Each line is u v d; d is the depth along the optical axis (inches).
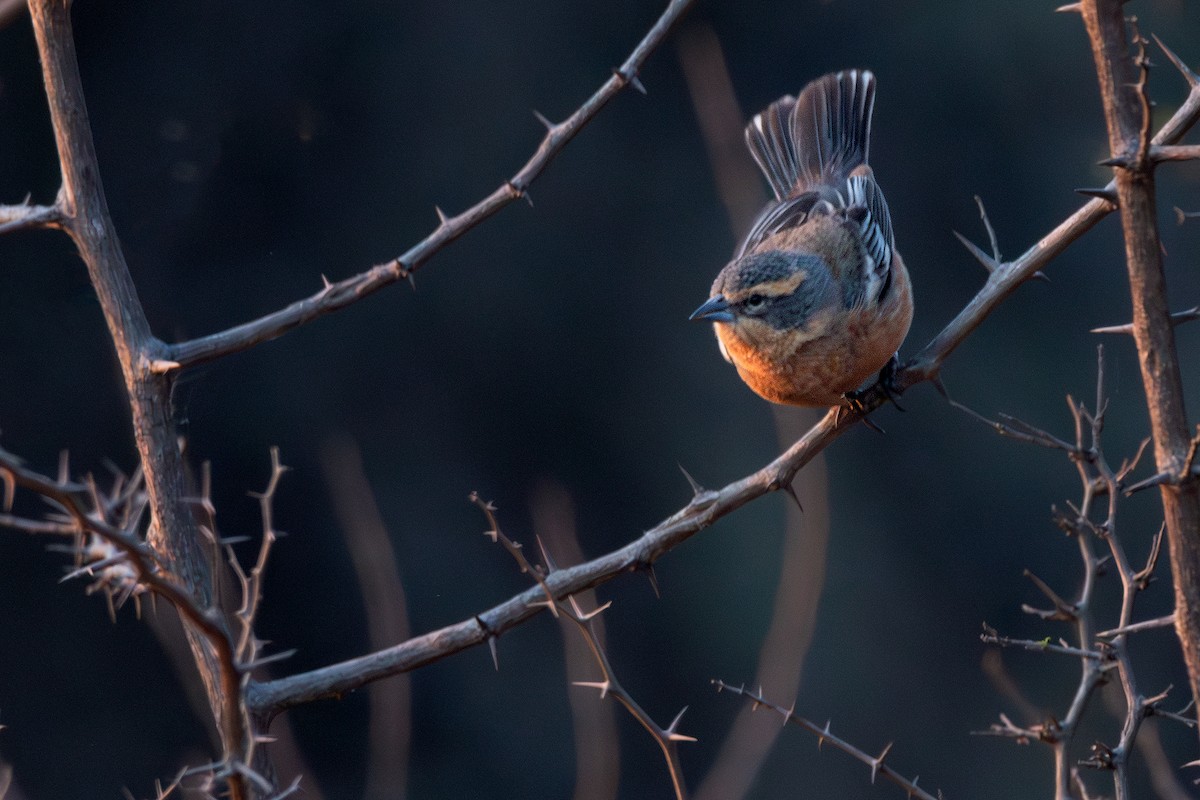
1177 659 603.2
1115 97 156.3
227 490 590.2
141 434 183.6
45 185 530.9
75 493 132.3
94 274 185.8
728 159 438.9
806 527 322.0
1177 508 155.7
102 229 186.2
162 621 213.0
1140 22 597.6
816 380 266.2
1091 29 157.9
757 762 312.7
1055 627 637.9
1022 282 230.5
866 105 334.3
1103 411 190.2
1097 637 178.2
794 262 266.4
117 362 544.4
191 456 582.6
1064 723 181.3
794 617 315.9
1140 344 156.7
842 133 334.0
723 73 450.9
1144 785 491.5
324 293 191.3
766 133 343.6
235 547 587.2
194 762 417.1
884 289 261.6
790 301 263.4
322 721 578.6
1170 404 155.2
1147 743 218.8
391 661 191.6
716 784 309.0
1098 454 189.5
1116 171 156.5
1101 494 190.1
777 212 299.0
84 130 186.5
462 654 613.6
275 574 590.2
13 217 183.9
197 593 179.6
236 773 132.0
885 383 271.3
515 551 191.5
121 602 169.6
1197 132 570.3
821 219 277.9
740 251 302.2
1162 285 155.3
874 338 261.4
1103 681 184.4
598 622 310.3
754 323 265.4
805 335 262.4
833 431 215.6
